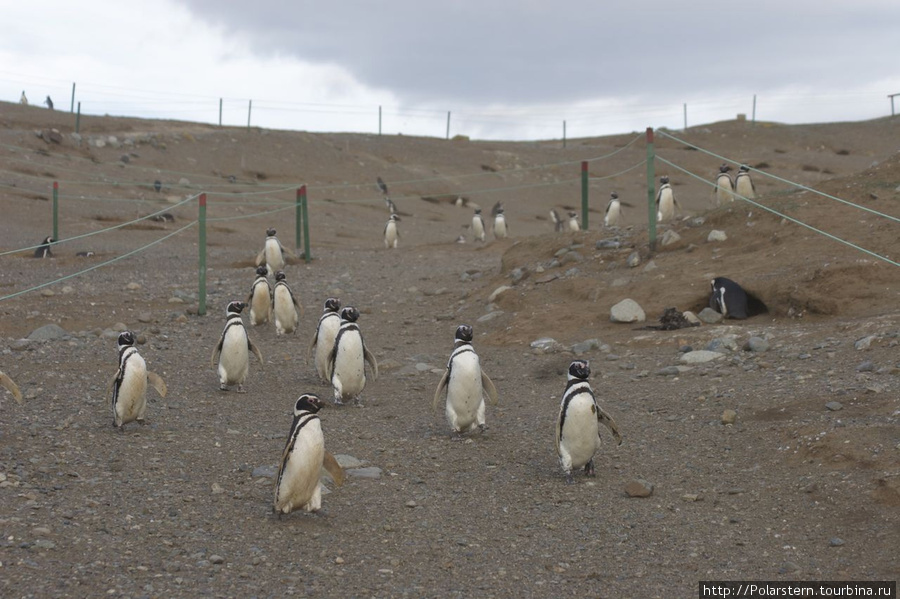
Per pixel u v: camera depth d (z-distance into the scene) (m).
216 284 21.78
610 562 6.23
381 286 22.28
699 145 65.12
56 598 5.23
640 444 9.12
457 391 9.52
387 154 57.12
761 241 16.72
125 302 18.64
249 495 7.55
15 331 15.53
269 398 11.60
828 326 12.53
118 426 9.45
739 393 10.27
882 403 8.93
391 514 7.23
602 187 54.50
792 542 6.47
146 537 6.37
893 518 6.56
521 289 17.95
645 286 16.14
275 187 45.78
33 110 51.06
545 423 10.20
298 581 5.75
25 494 7.07
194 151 48.31
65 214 33.91
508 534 6.80
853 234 15.43
